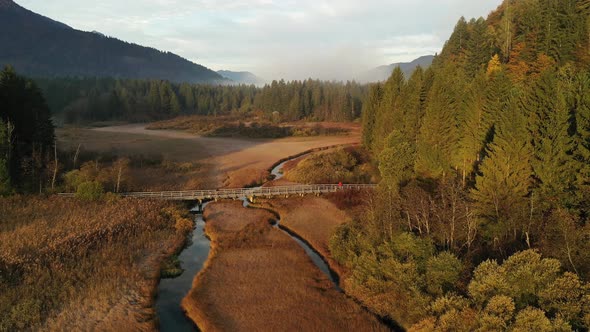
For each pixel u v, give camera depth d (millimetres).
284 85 196625
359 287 30859
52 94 172875
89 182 51250
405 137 55844
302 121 173000
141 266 35906
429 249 28688
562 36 60438
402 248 29531
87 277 32188
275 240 44000
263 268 36656
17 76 59594
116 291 30797
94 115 165875
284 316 28516
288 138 129750
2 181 48125
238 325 27484
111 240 39219
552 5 66375
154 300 31078
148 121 169000
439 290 25500
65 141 102500
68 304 28406
